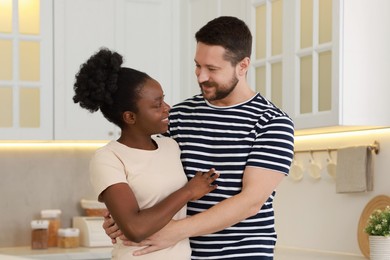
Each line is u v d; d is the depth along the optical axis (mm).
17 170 5082
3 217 5027
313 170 4480
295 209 4664
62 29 4730
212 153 2488
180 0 5012
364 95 3697
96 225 4844
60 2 4727
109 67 2404
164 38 4988
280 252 4371
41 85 4680
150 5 4953
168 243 2320
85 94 2416
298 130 4000
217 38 2467
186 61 4941
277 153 2441
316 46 3779
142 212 2242
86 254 4551
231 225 2375
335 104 3650
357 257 4039
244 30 2523
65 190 5188
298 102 3912
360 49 3691
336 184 4215
